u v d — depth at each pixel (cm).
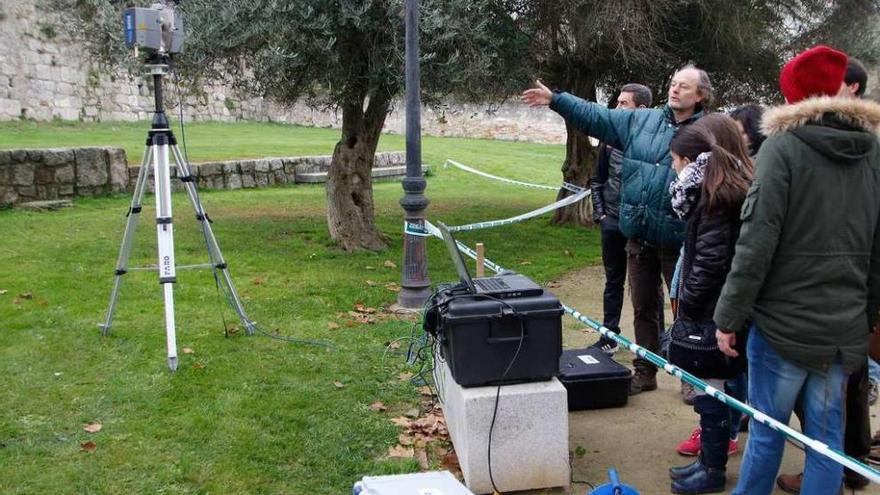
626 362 546
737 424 394
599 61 1059
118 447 380
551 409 356
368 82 816
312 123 3209
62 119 2195
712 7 976
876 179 285
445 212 1294
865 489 359
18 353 495
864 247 284
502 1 923
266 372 484
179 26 487
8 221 980
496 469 354
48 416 410
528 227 1161
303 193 1471
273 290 682
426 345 500
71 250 811
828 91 289
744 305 286
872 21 1096
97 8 912
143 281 689
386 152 1962
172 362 475
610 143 474
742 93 1150
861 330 285
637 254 474
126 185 1287
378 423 424
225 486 351
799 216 278
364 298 673
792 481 360
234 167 1522
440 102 868
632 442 415
